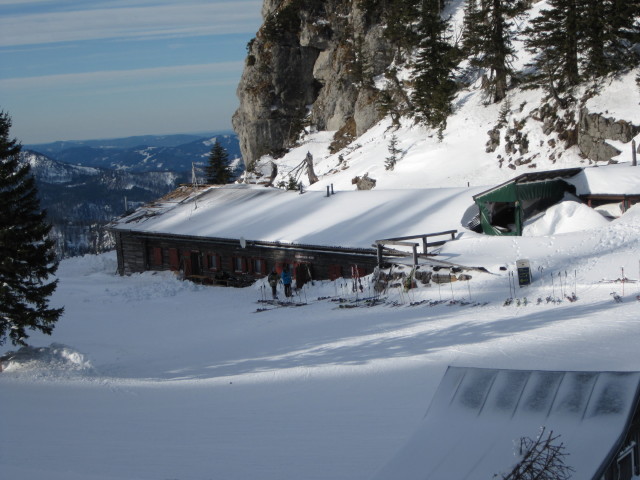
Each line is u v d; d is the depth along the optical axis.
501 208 30.09
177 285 35.75
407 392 12.45
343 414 11.41
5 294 19.92
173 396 14.34
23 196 20.55
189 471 8.78
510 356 14.02
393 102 68.38
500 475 6.31
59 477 8.15
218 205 43.81
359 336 18.86
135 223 44.00
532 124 48.41
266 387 14.21
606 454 6.27
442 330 17.89
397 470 6.84
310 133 86.62
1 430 11.52
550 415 7.12
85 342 23.75
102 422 12.07
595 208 28.98
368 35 80.38
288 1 92.12
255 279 36.06
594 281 20.83
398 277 26.12
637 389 7.02
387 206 34.97
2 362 19.58
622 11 45.88
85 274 46.06
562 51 47.84
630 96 43.12
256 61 91.94
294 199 41.09
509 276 23.14
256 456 9.36
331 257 32.09
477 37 57.41
